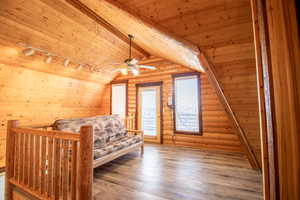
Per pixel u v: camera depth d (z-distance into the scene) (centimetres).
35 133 181
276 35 68
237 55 177
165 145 461
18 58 321
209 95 419
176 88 471
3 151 321
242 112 232
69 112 471
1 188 233
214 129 411
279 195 67
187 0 136
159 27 177
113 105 593
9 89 328
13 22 263
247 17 135
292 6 66
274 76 68
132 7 174
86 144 144
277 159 69
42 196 170
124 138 361
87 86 520
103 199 190
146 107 521
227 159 333
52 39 325
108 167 290
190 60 307
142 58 534
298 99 62
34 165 184
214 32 161
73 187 150
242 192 205
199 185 223
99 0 218
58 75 425
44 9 269
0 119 317
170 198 192
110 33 380
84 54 408
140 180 239
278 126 66
